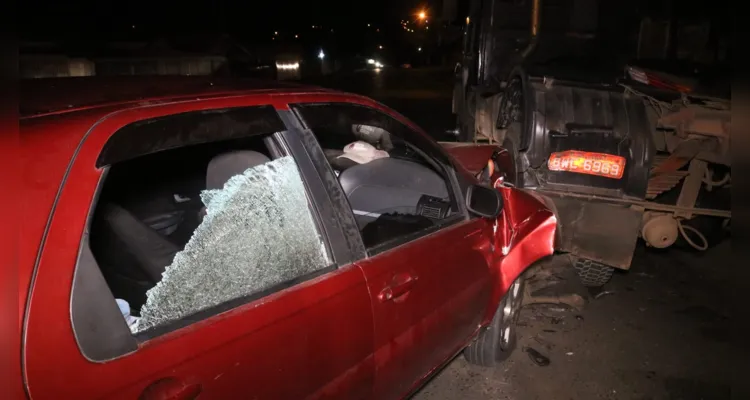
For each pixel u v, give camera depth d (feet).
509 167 15.06
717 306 14.97
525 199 11.55
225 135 5.86
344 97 7.68
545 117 14.52
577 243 14.32
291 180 6.52
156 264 6.31
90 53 76.02
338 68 136.46
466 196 9.35
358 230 7.09
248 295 5.74
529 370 12.02
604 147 14.20
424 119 50.14
